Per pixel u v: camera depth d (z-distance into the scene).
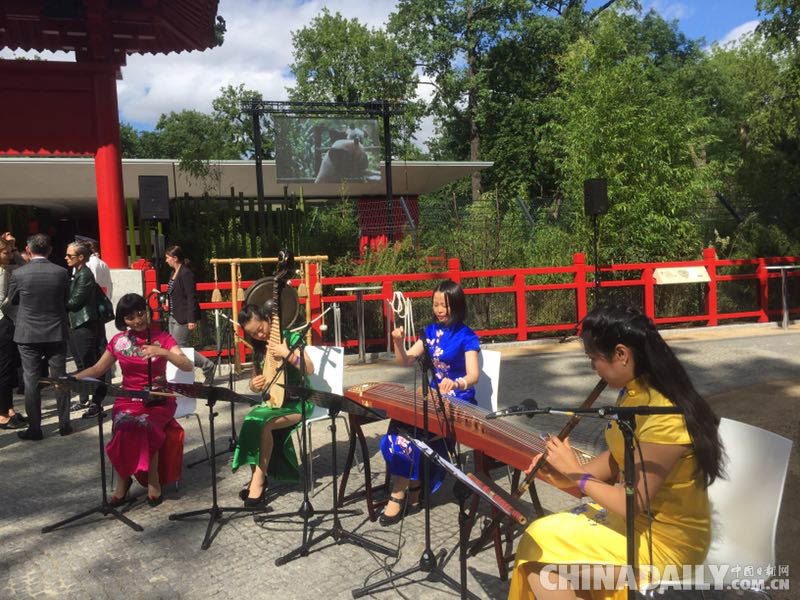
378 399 3.77
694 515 2.16
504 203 13.56
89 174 15.72
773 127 15.41
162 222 15.34
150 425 4.08
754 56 25.64
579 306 10.77
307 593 3.04
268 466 4.21
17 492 4.46
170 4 8.75
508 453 2.85
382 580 3.09
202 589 3.09
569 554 2.15
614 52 13.45
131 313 4.19
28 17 8.62
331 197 20.52
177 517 3.93
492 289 10.25
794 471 4.35
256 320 4.27
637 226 11.97
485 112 31.11
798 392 6.63
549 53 30.28
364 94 36.28
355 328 9.56
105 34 8.58
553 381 7.66
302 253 12.39
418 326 9.70
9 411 6.13
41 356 5.73
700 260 12.00
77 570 3.31
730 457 2.49
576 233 12.61
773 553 2.29
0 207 19.23
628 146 12.04
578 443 5.22
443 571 3.21
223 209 12.73
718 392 6.86
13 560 3.44
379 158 16.59
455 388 3.91
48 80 8.53
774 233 13.23
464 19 31.77
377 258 11.37
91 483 4.63
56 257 22.31
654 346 2.14
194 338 8.88
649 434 2.10
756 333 11.08
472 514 3.00
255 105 14.22
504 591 3.02
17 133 8.48
